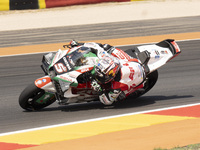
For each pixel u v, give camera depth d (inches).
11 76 1406.3
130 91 994.7
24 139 779.4
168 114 939.3
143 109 991.0
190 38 2063.2
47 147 722.2
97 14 3070.9
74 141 753.0
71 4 3462.1
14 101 1099.3
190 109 983.6
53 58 978.7
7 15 3075.8
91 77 936.3
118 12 3157.0
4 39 2181.3
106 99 970.1
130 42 2004.2
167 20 2728.8
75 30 2417.6
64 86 899.4
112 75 920.9
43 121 905.5
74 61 943.7
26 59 1679.4
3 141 773.3
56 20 2842.0
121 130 816.3
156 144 724.0
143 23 2625.5
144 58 1042.1
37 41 2097.7
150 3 3619.6
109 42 2018.9
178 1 3740.2
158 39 2068.2
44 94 979.3
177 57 1653.5
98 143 737.0
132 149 698.8
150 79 1098.7
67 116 941.8
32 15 3070.9
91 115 944.3
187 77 1347.2
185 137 762.8
